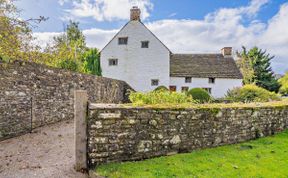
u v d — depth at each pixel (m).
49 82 10.12
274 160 5.93
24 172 4.97
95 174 4.82
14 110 8.09
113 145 5.36
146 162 5.46
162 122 5.93
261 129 8.27
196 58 30.61
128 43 27.31
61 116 11.07
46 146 6.91
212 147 6.79
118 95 18.92
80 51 26.66
